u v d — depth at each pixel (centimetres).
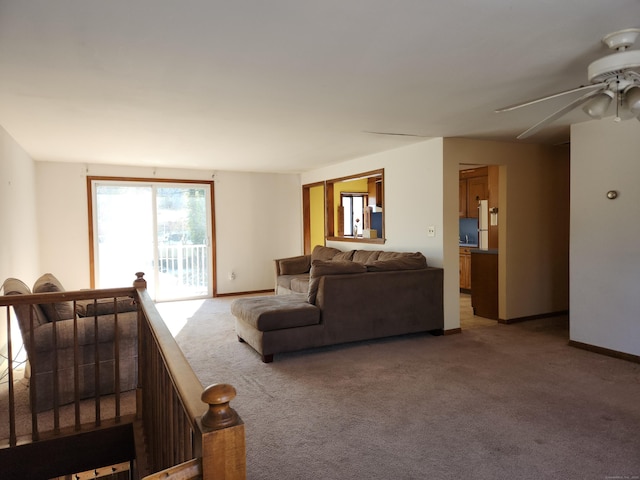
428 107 346
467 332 479
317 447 235
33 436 247
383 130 428
